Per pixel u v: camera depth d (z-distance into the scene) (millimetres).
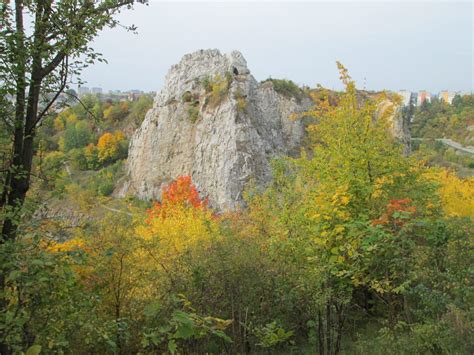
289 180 10812
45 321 4066
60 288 4141
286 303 6391
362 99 10227
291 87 59938
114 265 6230
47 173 5195
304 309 6543
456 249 5711
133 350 5762
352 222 6102
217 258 6531
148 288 6379
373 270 5875
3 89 4227
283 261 6652
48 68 4824
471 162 55219
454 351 4637
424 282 5492
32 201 4672
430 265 5680
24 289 3658
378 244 5402
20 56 4344
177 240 10117
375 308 7238
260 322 6508
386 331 5602
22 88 4613
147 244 6793
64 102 5246
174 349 3205
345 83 9562
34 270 3621
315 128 10664
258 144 50125
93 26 4711
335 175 8602
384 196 7578
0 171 4543
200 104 54938
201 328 3607
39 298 3822
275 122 55594
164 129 57062
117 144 66062
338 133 9352
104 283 6152
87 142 65375
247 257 6586
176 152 54750
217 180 48562
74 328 4617
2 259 3627
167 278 6473
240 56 58188
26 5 4531
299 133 56375
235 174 47812
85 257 4242
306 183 10188
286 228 7047
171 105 58156
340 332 5746
